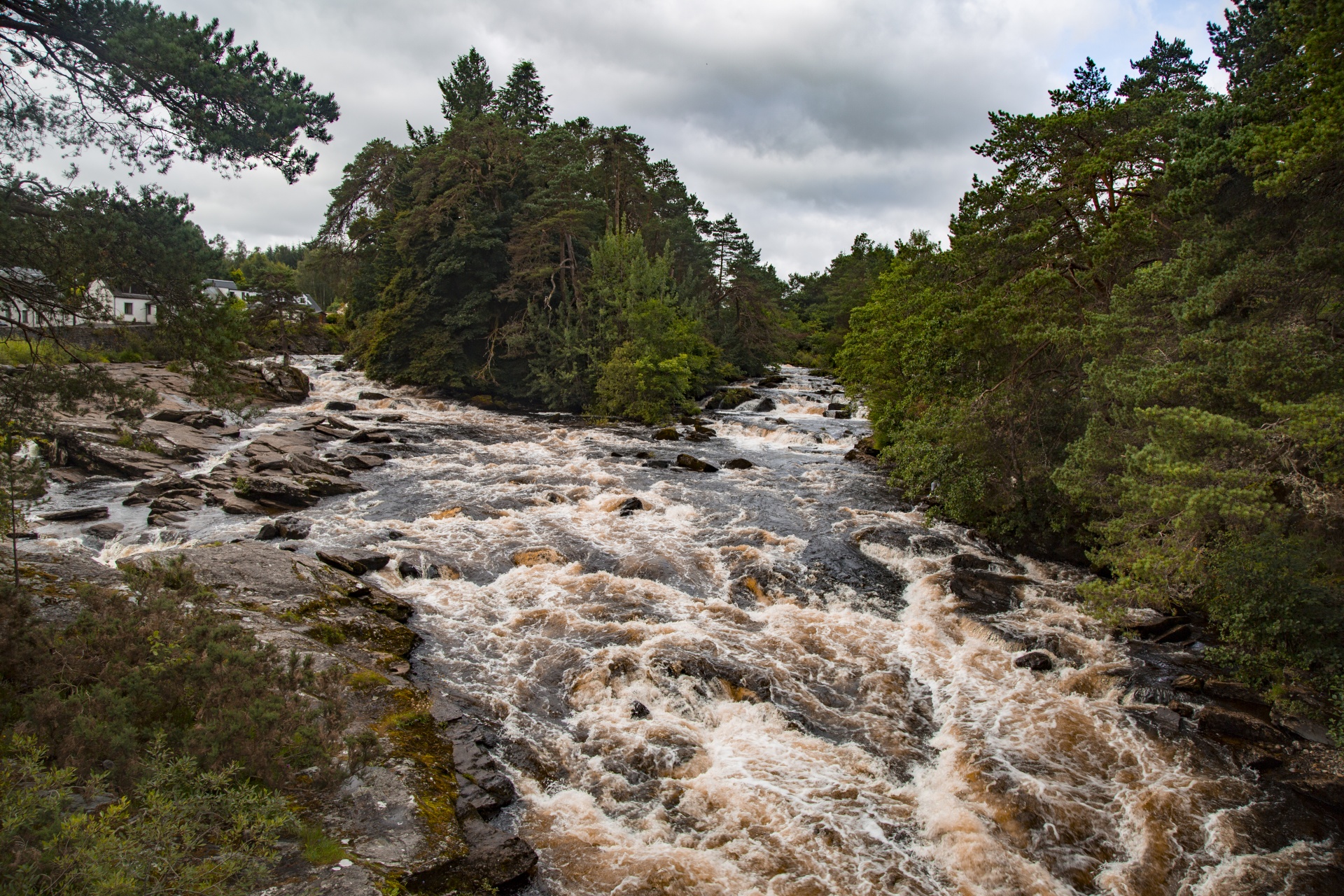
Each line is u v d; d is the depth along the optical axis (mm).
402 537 19547
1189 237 16234
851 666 13305
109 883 4484
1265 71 17406
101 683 7703
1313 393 10766
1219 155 15102
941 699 12344
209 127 10906
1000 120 21547
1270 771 10516
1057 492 19031
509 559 18156
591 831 8844
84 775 6406
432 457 30812
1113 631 14875
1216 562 11156
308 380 49375
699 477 27984
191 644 8797
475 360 52531
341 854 6793
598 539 19938
